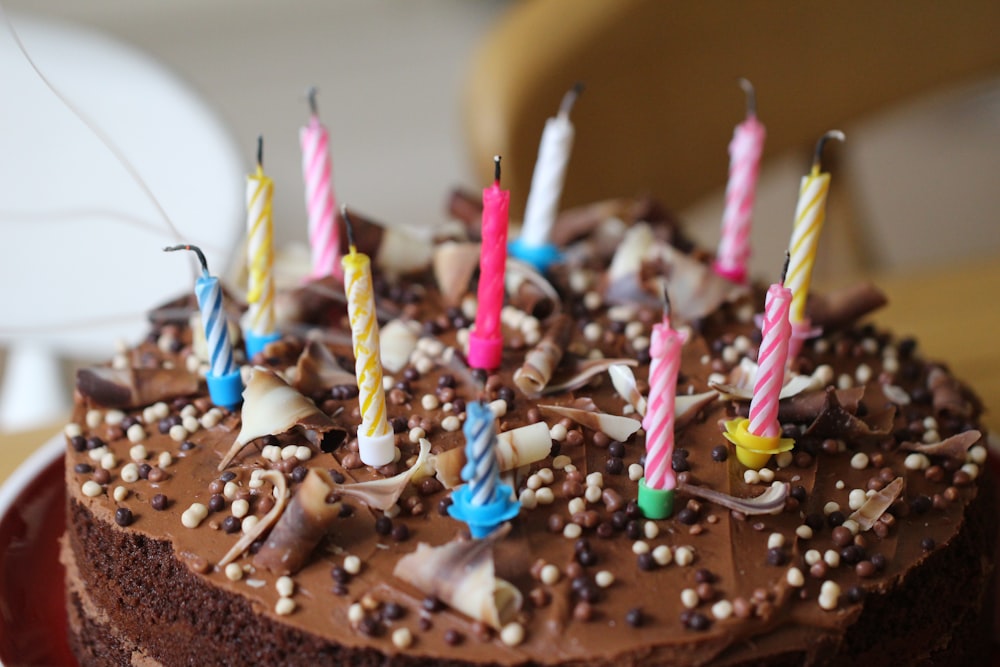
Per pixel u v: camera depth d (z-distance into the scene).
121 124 0.64
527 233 0.48
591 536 0.36
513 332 0.44
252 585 0.35
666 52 0.65
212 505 0.37
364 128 1.11
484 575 0.34
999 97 1.19
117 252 0.64
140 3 1.18
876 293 0.44
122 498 0.38
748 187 0.45
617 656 0.34
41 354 0.62
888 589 0.36
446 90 1.17
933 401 0.42
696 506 0.37
